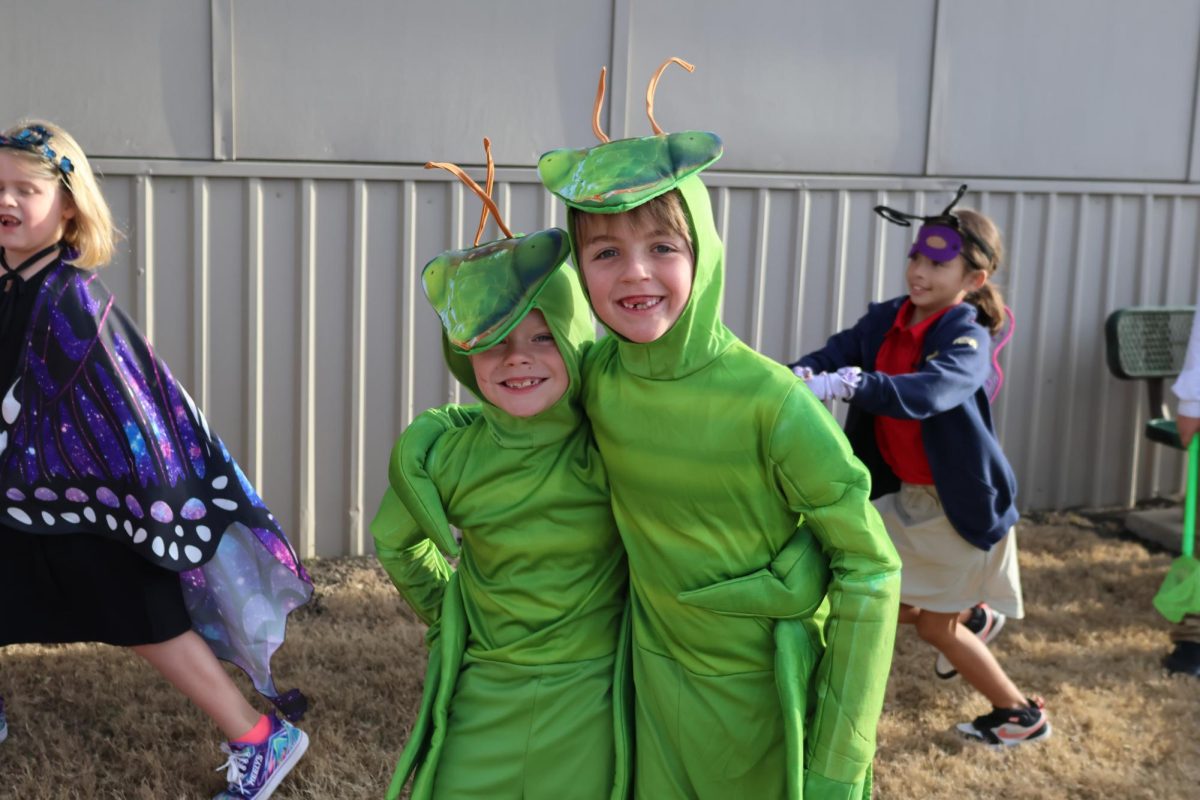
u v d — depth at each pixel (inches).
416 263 195.2
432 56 190.9
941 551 140.1
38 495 117.4
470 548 94.1
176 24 179.2
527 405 86.0
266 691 128.6
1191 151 238.8
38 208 115.6
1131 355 229.5
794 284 215.9
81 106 176.7
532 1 194.4
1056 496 240.4
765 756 89.6
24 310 116.5
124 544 118.9
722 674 88.4
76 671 155.3
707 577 86.7
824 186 214.2
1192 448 164.2
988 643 171.5
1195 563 161.3
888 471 143.9
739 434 82.8
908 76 216.8
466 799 91.4
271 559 127.5
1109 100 231.1
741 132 208.5
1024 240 229.9
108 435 116.9
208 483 123.3
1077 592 196.5
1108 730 147.8
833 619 85.4
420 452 93.1
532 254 84.9
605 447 87.1
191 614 128.8
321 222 189.9
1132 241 238.1
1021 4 221.8
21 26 172.9
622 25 198.2
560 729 91.1
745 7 205.2
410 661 161.8
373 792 130.0
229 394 189.5
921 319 144.6
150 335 184.7
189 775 132.0
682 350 82.7
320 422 194.4
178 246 184.4
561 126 199.2
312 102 186.5
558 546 90.0
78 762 133.1
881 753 141.9
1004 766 139.9
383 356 195.9
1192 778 137.6
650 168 78.5
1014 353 232.4
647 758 91.5
